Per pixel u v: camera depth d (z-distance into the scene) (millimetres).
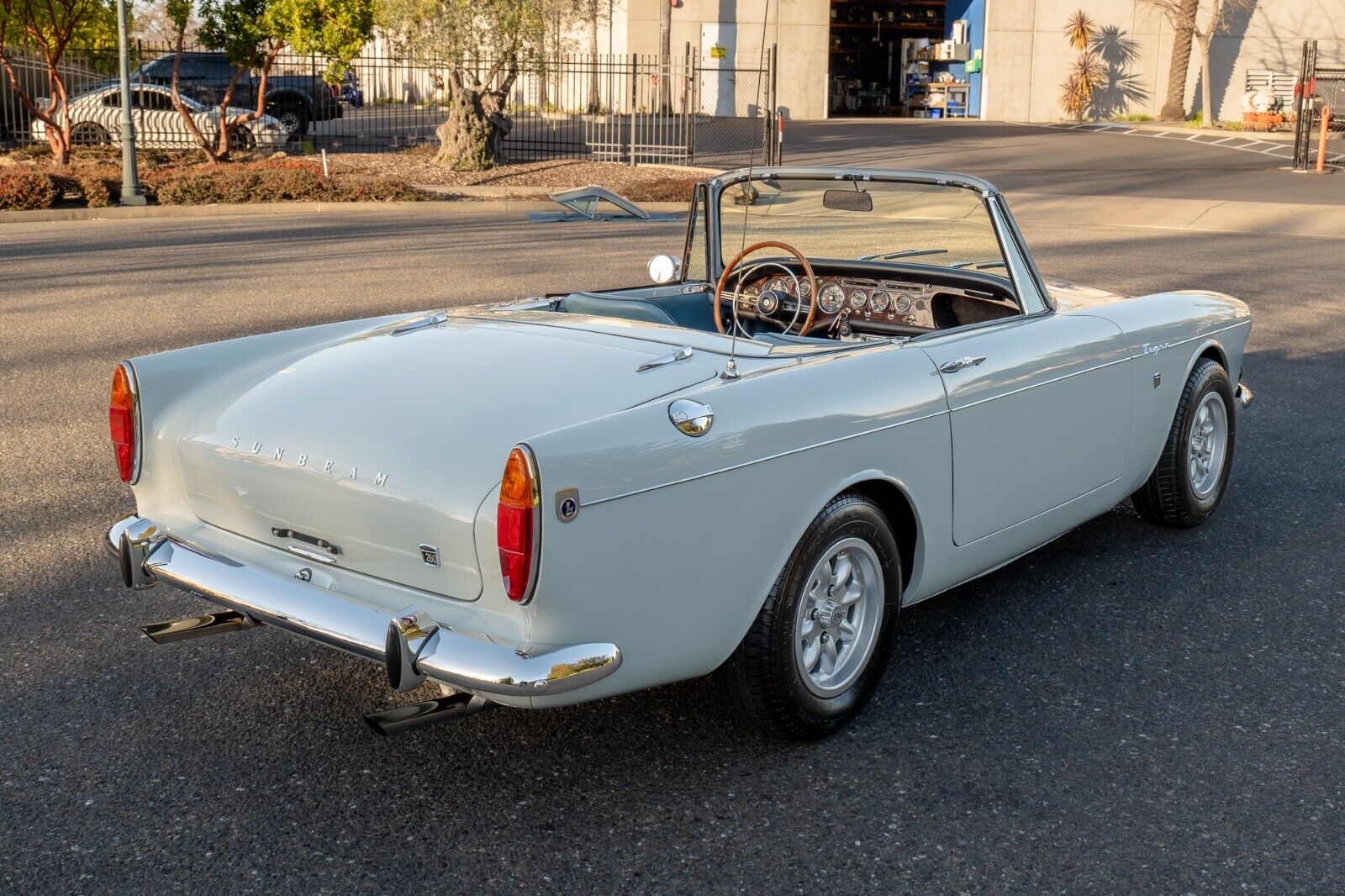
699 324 4688
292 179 19234
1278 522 5438
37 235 15516
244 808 3152
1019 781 3307
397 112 38250
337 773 3326
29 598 4484
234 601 3197
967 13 44125
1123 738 3543
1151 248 14938
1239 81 44344
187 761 3383
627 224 17641
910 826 3090
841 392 3371
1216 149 30562
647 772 3338
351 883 2842
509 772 3342
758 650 3271
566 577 2805
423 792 3238
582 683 2832
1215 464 5348
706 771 3350
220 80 27828
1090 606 4508
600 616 2893
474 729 3576
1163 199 19797
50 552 4922
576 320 3971
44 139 25578
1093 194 20797
